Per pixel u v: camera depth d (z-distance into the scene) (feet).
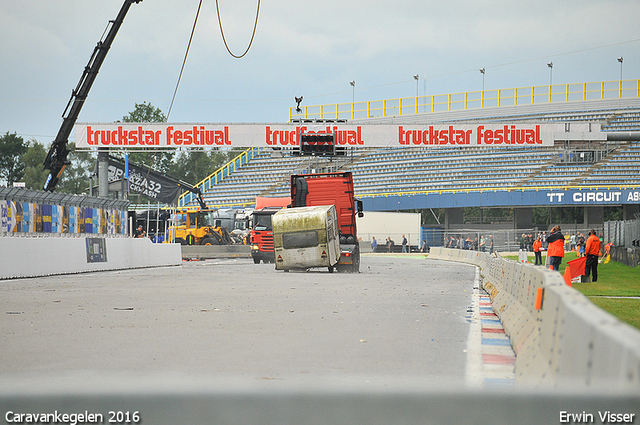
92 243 173.06
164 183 396.78
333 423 25.40
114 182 354.13
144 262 204.64
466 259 284.61
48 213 171.12
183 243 314.14
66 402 30.78
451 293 108.78
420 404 27.89
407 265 241.35
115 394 32.27
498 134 266.16
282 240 172.45
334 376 39.73
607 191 392.27
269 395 31.27
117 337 56.39
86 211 192.65
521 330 49.34
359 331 61.36
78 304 84.53
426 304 88.84
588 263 145.28
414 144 267.39
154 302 87.71
